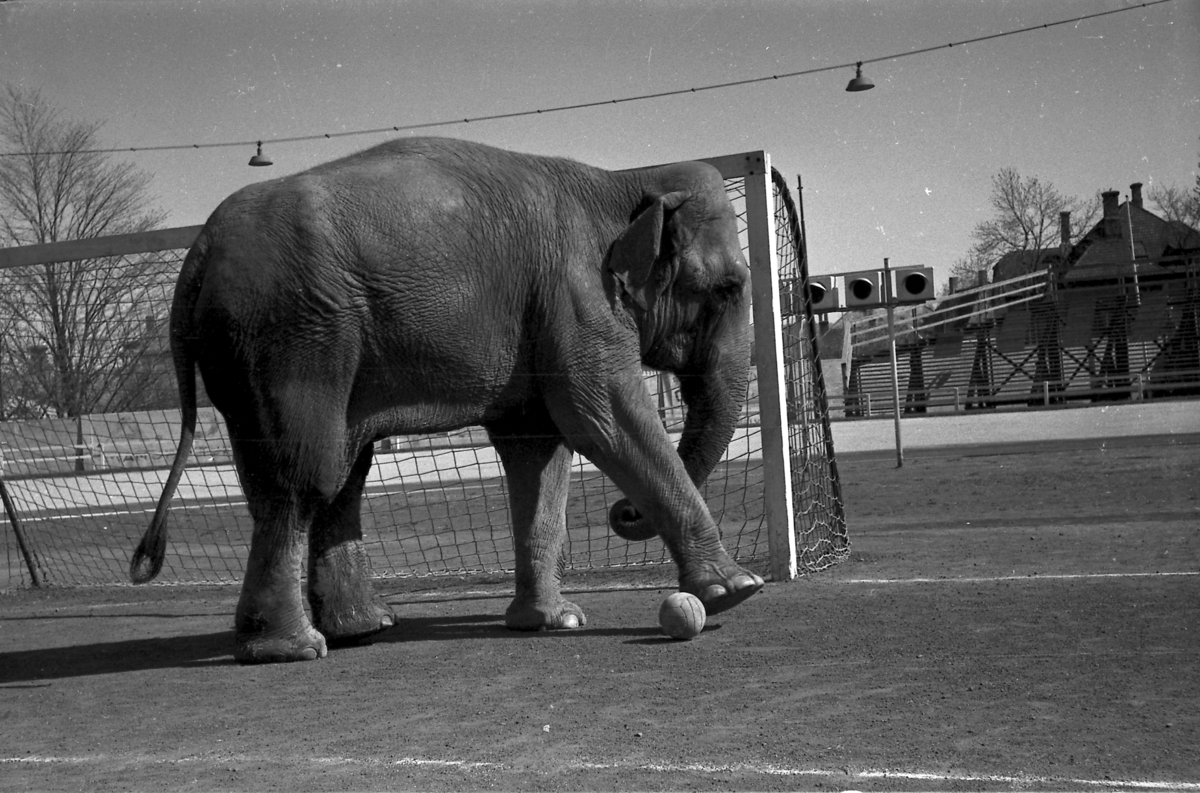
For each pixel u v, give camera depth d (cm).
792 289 1145
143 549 738
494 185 770
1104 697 531
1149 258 4191
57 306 1266
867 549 1137
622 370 782
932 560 1032
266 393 712
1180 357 4066
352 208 723
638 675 634
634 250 787
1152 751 449
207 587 1238
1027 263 4531
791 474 1150
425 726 548
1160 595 789
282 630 739
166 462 1403
